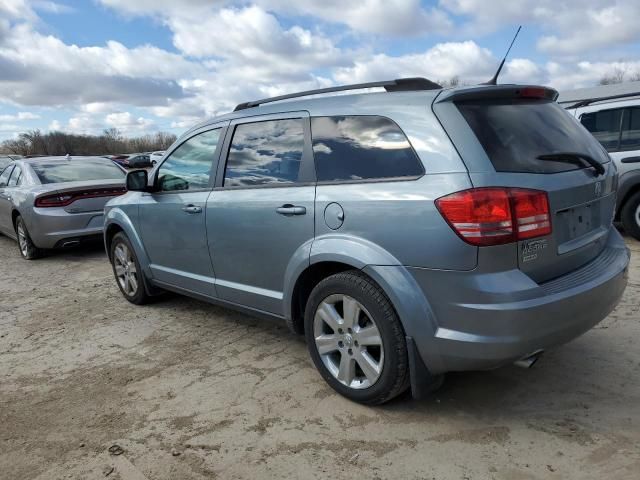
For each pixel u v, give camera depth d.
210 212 3.92
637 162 6.46
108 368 3.91
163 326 4.75
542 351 2.70
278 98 3.68
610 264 3.02
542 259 2.63
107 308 5.42
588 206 2.99
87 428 3.08
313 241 3.14
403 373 2.83
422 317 2.67
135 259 5.08
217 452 2.76
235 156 3.84
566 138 3.02
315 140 3.26
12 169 9.00
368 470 2.54
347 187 2.99
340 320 3.08
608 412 2.89
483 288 2.48
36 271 7.44
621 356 3.53
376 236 2.81
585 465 2.46
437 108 2.73
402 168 2.78
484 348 2.52
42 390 3.61
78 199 7.61
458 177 2.55
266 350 4.05
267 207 3.44
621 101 6.59
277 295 3.53
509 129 2.75
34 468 2.72
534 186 2.58
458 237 2.51
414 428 2.86
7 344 4.57
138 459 2.74
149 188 4.55
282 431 2.91
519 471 2.45
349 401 3.18
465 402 3.10
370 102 3.05
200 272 4.23
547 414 2.91
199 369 3.79
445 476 2.46
